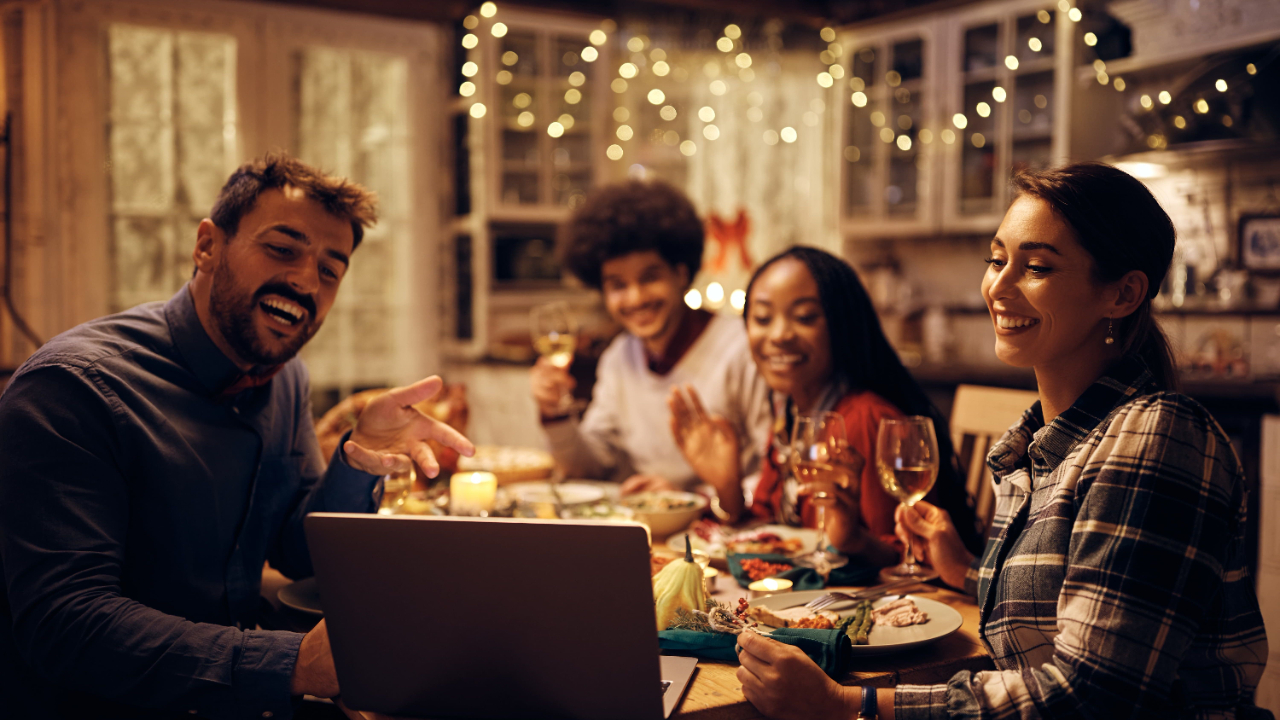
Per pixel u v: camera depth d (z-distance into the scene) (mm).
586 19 4246
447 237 4277
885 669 975
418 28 4121
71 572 1020
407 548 813
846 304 1572
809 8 4367
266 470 1316
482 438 4207
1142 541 803
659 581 1093
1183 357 3283
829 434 1337
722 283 4465
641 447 2314
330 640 868
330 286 1244
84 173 3436
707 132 4605
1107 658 785
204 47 3689
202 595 1188
